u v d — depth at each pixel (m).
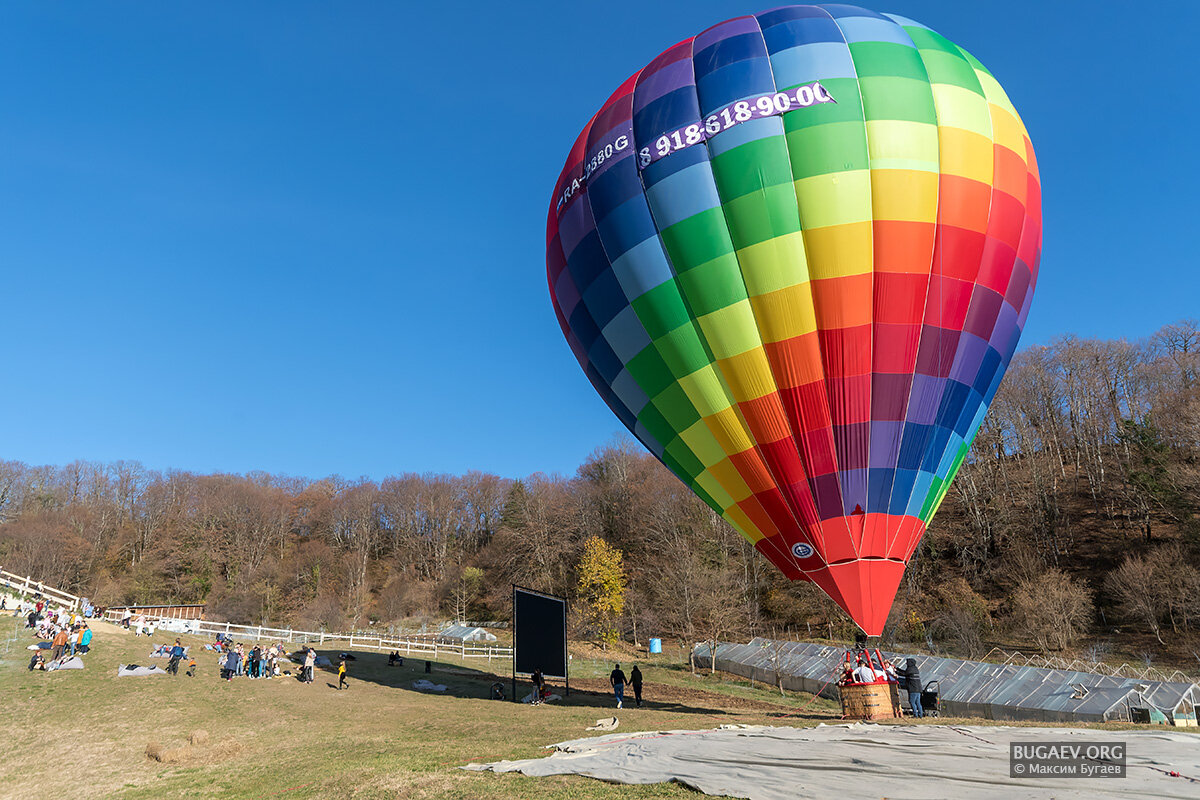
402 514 128.38
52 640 36.81
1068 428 91.94
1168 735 13.20
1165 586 53.69
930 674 39.62
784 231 21.33
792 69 22.44
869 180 21.23
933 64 23.27
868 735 14.30
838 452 21.02
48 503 126.12
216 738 22.69
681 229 22.41
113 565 109.75
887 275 20.97
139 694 28.28
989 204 22.08
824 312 21.09
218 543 113.19
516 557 94.12
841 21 23.83
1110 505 72.44
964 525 75.88
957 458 22.20
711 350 22.28
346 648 49.06
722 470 22.81
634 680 29.73
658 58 25.73
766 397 21.61
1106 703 29.80
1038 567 64.56
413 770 14.72
